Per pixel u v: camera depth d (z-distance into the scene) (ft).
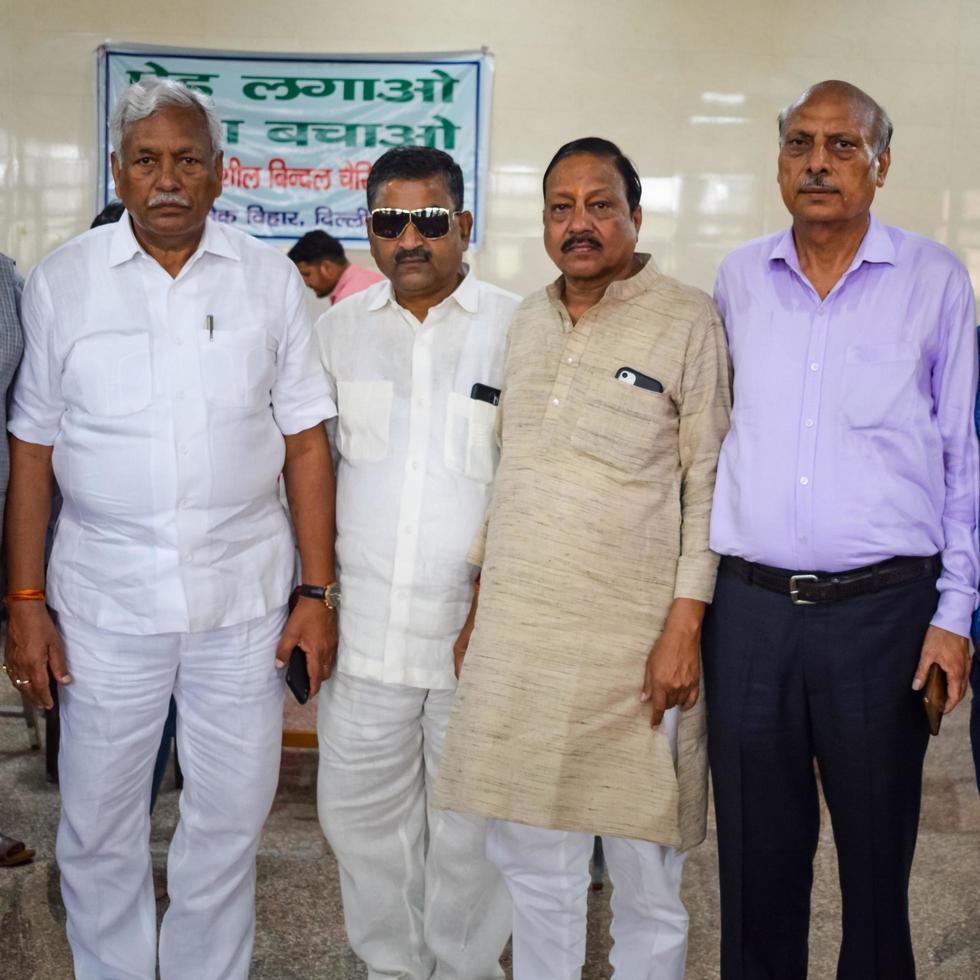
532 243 23.38
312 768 13.51
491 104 23.15
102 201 23.20
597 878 10.38
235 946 8.25
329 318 8.28
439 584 7.93
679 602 7.25
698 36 22.95
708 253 23.32
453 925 8.18
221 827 8.09
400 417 7.97
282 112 23.17
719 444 7.32
